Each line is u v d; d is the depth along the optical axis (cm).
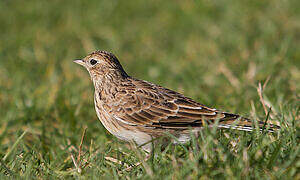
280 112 1009
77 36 2145
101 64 1008
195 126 922
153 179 753
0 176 858
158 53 1905
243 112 1091
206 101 1230
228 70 1502
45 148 1063
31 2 2625
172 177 750
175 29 2200
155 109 947
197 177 739
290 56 1560
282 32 1958
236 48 1808
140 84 997
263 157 779
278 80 1288
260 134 845
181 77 1565
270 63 1474
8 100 1432
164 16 2372
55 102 1314
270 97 1200
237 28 2086
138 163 855
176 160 818
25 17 2400
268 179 730
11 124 1234
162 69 1680
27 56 1888
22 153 986
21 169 905
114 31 2181
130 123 956
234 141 868
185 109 934
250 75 1406
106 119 989
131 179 788
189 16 2316
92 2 2597
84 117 1279
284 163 770
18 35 2136
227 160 768
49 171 884
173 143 932
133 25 2284
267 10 2312
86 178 824
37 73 1656
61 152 985
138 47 2008
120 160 899
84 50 1947
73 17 2392
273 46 1730
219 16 2308
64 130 1129
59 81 1512
